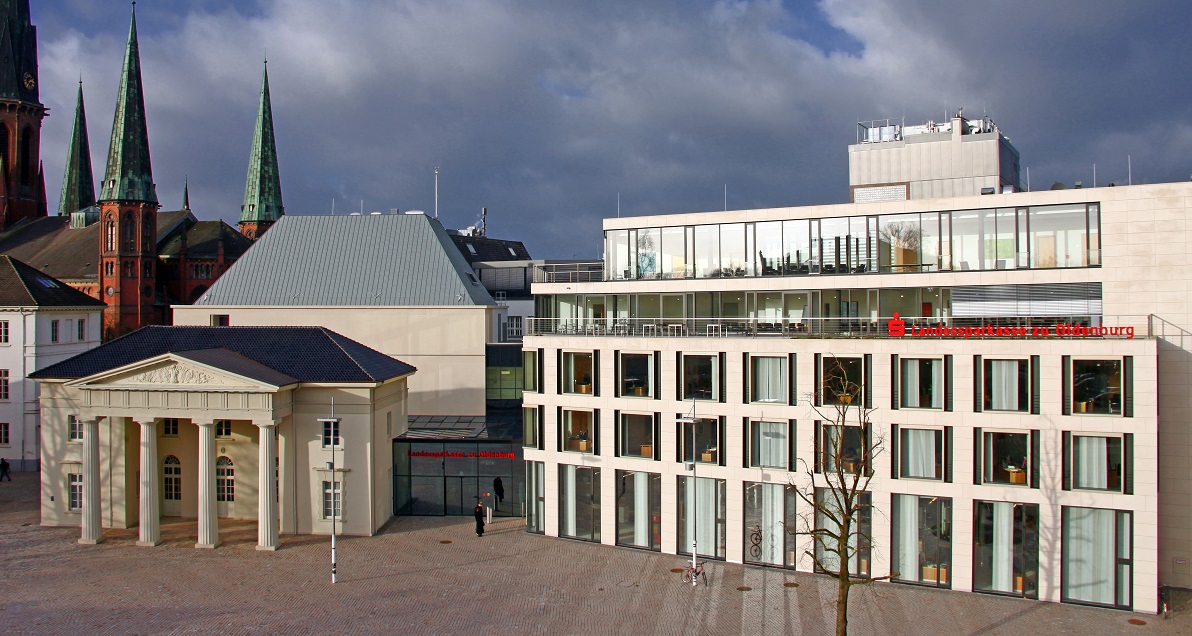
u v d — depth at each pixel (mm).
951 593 47094
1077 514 45250
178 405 56250
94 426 57188
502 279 104312
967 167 62438
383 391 62625
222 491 63281
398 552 55719
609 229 60688
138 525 61906
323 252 86125
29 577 50500
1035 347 45719
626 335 57500
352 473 59844
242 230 182000
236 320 81938
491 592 47906
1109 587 44719
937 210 51656
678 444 54125
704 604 45812
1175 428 47656
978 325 50344
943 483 47375
